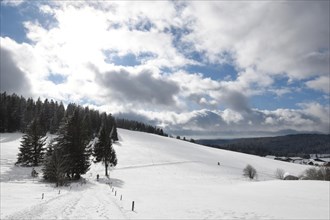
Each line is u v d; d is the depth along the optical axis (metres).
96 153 67.00
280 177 93.00
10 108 119.88
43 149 71.62
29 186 45.00
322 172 72.56
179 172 80.50
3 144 93.00
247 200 33.84
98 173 70.00
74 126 59.56
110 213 24.42
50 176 52.66
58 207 25.62
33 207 24.41
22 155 68.62
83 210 25.06
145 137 161.25
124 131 175.00
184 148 138.62
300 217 23.23
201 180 71.69
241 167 109.00
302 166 129.88
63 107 149.00
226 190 46.72
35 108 134.25
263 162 128.88
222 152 145.88
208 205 29.88
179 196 38.66
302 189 41.06
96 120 137.50
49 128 129.50
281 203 30.88
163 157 102.38
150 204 30.86
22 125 119.50
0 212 21.91
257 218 23.06
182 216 24.08
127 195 39.44
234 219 22.81
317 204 30.06
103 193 40.59
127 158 92.81
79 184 52.22
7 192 36.53
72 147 58.09
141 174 72.44
